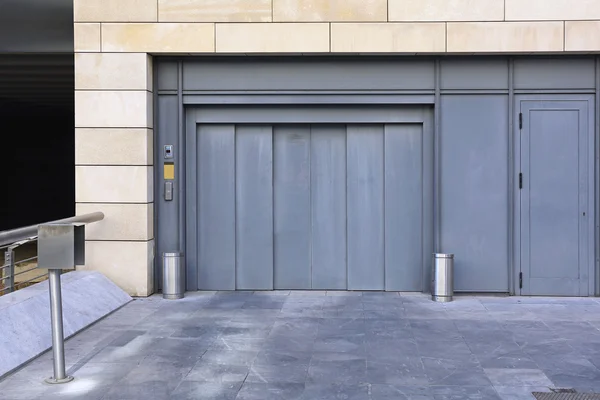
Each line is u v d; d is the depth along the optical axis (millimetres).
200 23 10062
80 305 8516
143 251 10148
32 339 7074
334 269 10828
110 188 10133
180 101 10414
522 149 10273
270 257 10797
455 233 10391
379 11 9977
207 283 10805
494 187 10336
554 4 9852
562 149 10250
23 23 11555
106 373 6395
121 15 10086
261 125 10758
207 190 10766
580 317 8805
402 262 10664
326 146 10812
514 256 10344
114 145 10117
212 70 10438
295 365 6660
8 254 8336
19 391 5887
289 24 10023
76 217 8727
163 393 5824
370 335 7871
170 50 10070
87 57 10117
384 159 10633
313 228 10828
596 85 10133
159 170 10547
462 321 8594
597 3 9805
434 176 10336
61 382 6113
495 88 10266
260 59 10383
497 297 10250
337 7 9992
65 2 11164
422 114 10477
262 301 9938
